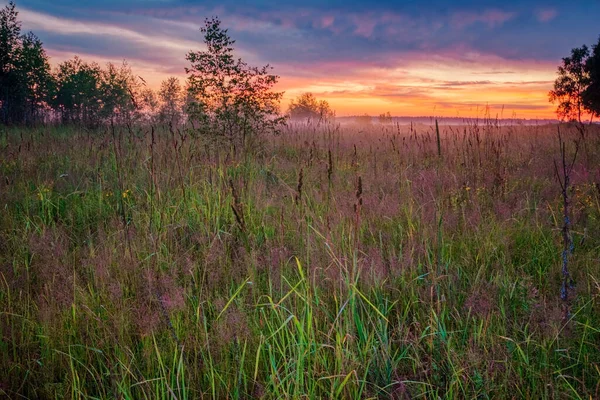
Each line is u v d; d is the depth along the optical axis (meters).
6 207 5.32
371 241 4.29
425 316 3.05
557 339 2.62
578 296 3.13
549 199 5.79
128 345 2.80
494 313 2.94
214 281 3.38
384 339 2.69
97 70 29.31
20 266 3.84
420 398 2.39
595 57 34.59
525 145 10.70
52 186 6.20
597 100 34.81
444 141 10.38
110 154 7.82
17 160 7.52
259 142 9.98
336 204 4.68
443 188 5.65
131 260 3.69
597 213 4.94
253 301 3.10
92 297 3.16
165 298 2.97
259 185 5.97
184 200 5.23
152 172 5.04
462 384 2.46
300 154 9.66
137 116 11.71
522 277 3.41
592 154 8.77
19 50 28.31
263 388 2.36
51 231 4.46
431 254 3.88
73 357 2.70
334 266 3.35
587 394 2.30
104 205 5.65
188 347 2.72
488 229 4.49
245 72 10.21
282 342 2.67
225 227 4.74
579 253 3.94
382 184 6.20
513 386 2.44
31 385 2.57
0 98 25.81
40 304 3.13
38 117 23.38
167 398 2.34
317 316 2.88
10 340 2.88
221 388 2.46
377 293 3.28
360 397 2.29
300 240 4.10
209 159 6.79
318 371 2.54
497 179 6.14
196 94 10.22
